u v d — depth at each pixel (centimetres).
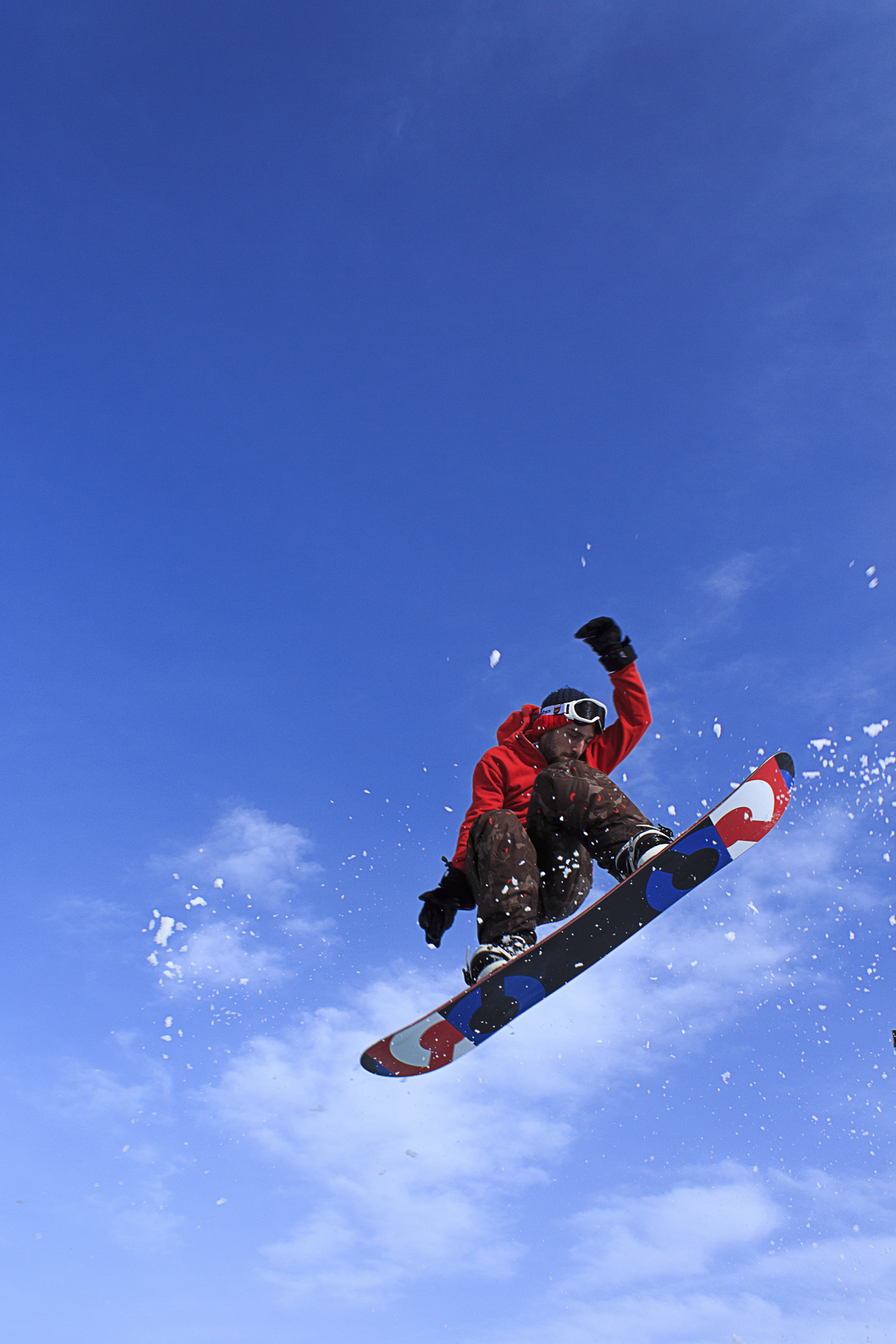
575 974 348
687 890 352
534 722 414
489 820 370
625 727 413
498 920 353
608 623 402
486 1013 342
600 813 368
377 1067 355
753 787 358
